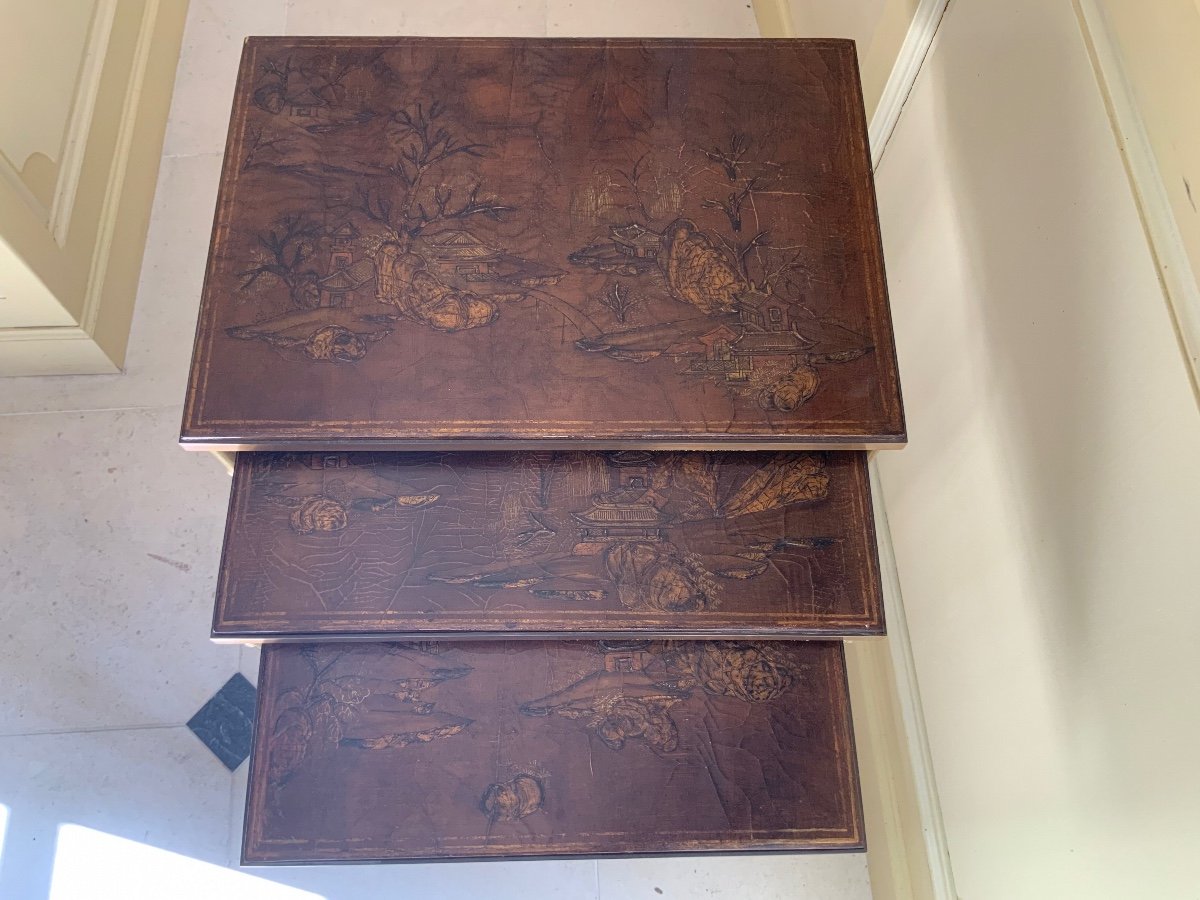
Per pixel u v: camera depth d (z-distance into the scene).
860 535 0.78
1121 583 0.65
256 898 1.08
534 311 0.77
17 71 1.09
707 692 0.81
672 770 0.79
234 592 0.75
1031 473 0.76
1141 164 0.59
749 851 0.77
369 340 0.75
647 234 0.80
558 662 0.81
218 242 0.78
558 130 0.83
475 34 1.58
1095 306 0.66
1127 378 0.63
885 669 1.08
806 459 0.80
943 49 0.88
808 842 0.78
